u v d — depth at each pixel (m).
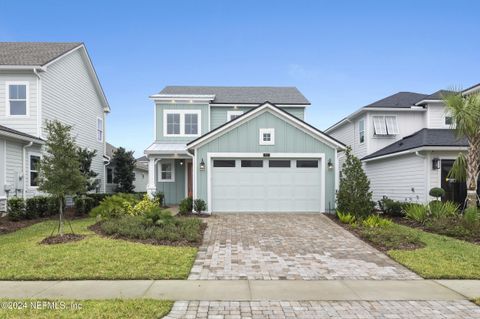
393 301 4.80
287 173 14.20
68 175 8.73
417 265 6.50
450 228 9.85
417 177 14.86
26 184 14.27
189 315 4.28
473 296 5.00
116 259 6.68
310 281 5.71
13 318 4.01
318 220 12.06
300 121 14.05
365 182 11.93
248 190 14.12
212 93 20.80
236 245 8.36
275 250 7.88
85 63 19.38
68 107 17.33
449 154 14.28
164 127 19.02
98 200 15.67
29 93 14.66
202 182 13.97
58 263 6.39
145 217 10.12
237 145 14.06
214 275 6.00
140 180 31.53
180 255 7.08
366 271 6.30
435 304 4.69
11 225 10.76
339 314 4.34
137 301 4.62
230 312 4.38
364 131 19.17
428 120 17.98
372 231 9.40
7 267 6.14
